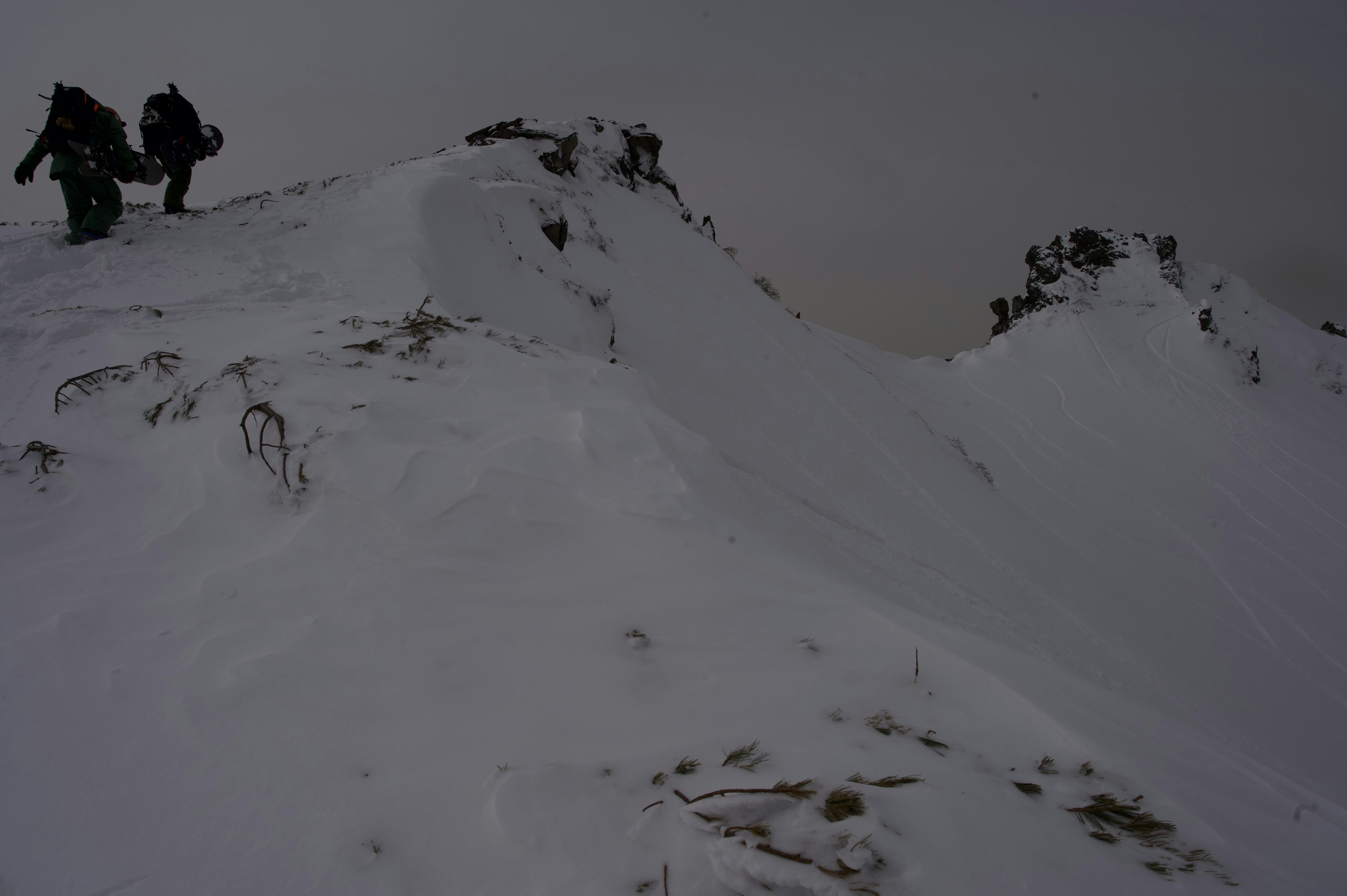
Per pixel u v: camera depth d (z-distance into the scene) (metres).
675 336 20.78
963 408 54.62
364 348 5.57
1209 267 71.25
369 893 1.61
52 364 5.59
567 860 1.69
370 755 2.06
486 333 6.64
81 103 9.05
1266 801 2.71
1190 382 55.47
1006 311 73.62
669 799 1.90
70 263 8.52
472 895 1.61
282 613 2.78
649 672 2.59
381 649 2.58
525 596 3.05
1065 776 2.22
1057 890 1.68
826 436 20.36
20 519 3.57
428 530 3.46
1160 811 2.11
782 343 25.56
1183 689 14.12
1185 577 28.22
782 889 1.61
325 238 10.32
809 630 3.00
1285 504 39.00
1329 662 21.91
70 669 2.39
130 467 4.08
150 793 1.90
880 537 13.48
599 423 4.77
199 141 10.83
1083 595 18.34
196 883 1.65
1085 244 70.81
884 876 1.62
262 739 2.10
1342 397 58.66
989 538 19.08
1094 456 46.38
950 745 2.30
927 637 3.12
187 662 2.45
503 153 23.33
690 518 3.94
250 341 5.72
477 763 2.02
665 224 30.61
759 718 2.35
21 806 1.85
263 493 3.70
